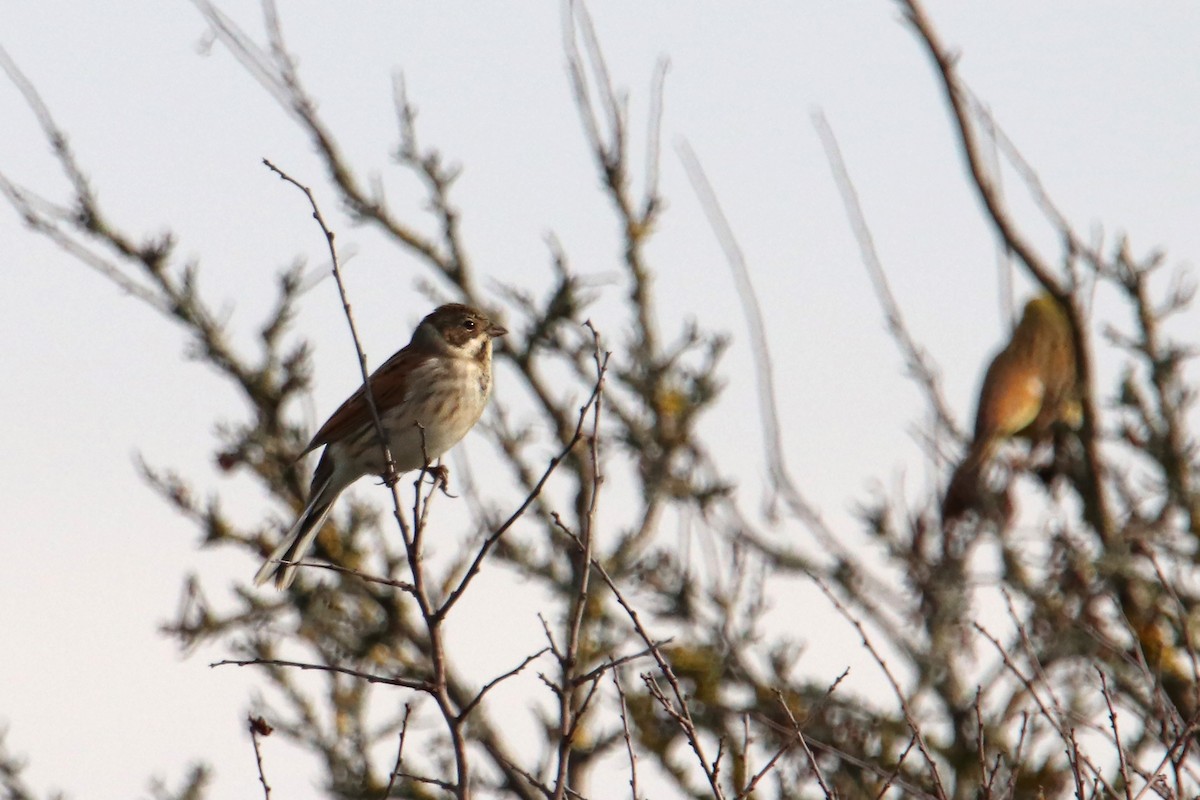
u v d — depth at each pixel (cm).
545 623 729
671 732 1326
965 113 1097
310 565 756
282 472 1514
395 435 1195
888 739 1211
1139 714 860
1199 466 1270
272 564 1155
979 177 1114
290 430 1525
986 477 1257
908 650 1230
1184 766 759
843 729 1233
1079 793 745
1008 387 1316
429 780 728
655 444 1512
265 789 764
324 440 1199
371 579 762
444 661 754
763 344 1319
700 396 1559
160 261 1548
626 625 1423
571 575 1484
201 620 1455
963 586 1212
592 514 738
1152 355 1313
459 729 730
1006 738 1186
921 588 1226
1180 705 1130
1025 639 837
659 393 1547
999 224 1133
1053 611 1173
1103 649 1166
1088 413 1256
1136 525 1238
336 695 1464
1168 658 1162
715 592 1338
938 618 1217
